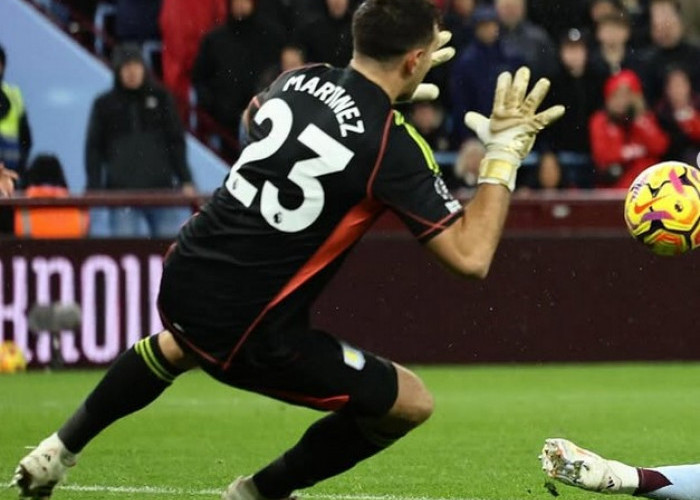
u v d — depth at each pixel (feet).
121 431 98.22
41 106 163.02
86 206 135.95
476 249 55.36
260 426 101.14
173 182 147.33
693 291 139.23
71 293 133.59
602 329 138.82
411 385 57.47
